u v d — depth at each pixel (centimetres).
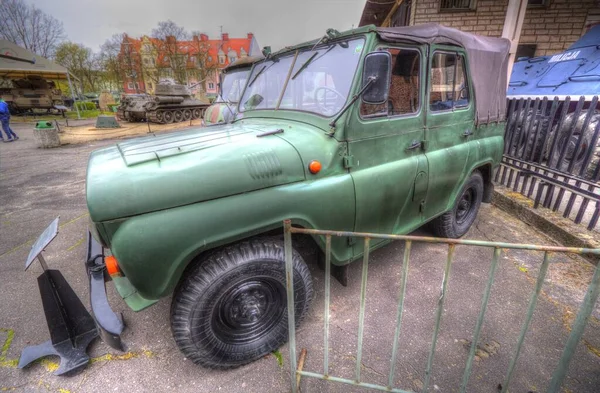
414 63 236
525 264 304
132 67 4041
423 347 214
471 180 328
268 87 280
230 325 191
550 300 256
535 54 811
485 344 215
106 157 187
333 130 203
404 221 260
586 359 203
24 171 693
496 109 337
